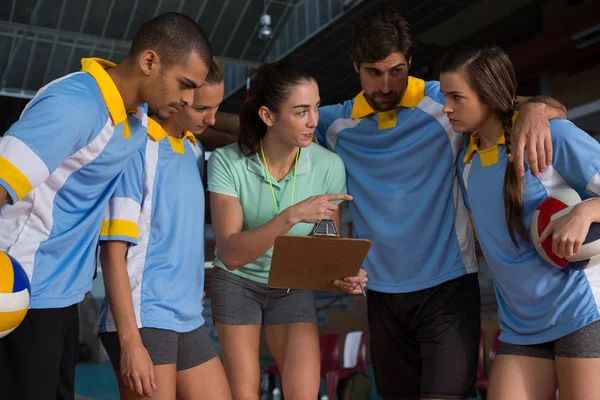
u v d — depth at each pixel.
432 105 2.13
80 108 1.42
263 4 8.50
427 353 2.11
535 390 1.80
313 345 2.01
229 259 1.90
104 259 1.69
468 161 1.99
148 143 1.82
